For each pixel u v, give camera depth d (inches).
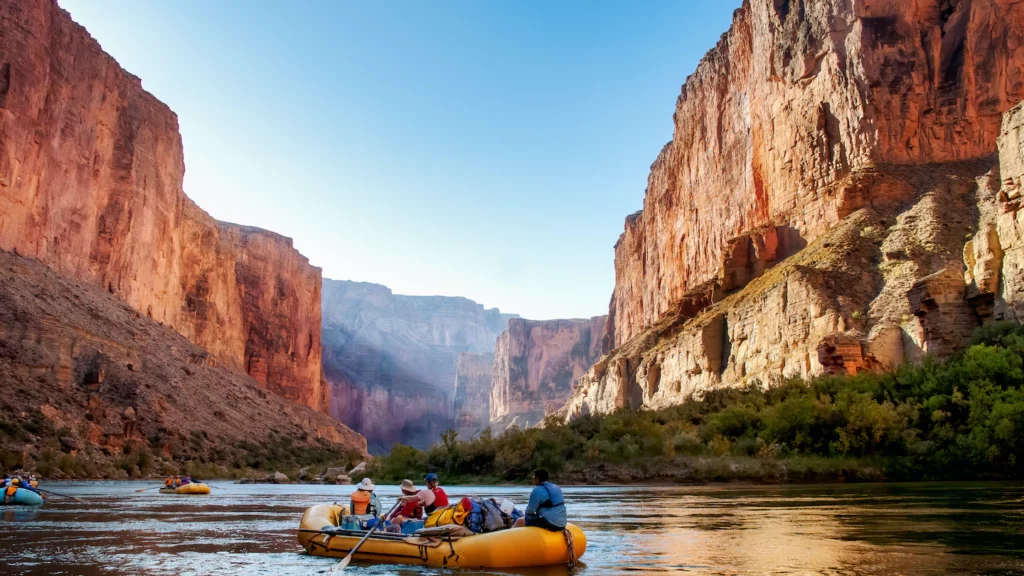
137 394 3036.4
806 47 3368.6
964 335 2148.1
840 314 2466.8
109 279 3988.7
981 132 3002.0
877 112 3065.9
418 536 568.7
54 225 3553.2
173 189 4845.0
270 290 6560.0
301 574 521.0
